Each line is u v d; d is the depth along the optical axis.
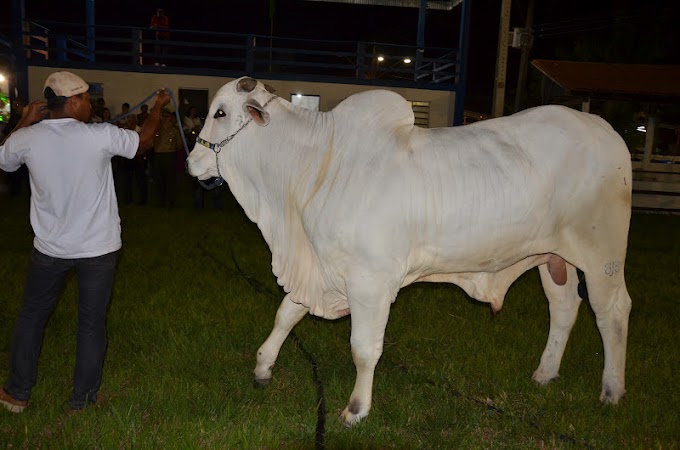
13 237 9.68
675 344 5.89
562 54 26.38
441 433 4.14
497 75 17.84
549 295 4.88
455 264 4.19
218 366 4.95
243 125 4.32
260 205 4.44
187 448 3.73
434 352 5.52
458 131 4.23
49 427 4.02
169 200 13.55
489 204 4.04
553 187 4.18
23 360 4.07
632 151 22.53
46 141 3.81
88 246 3.93
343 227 3.92
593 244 4.37
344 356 5.33
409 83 19.11
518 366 5.21
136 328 5.70
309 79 18.88
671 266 9.82
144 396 4.35
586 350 5.66
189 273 7.73
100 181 3.95
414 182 3.95
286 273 4.41
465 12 19.00
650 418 4.32
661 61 24.97
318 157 4.14
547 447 4.03
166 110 13.38
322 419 4.14
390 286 3.97
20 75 18.22
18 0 17.98
